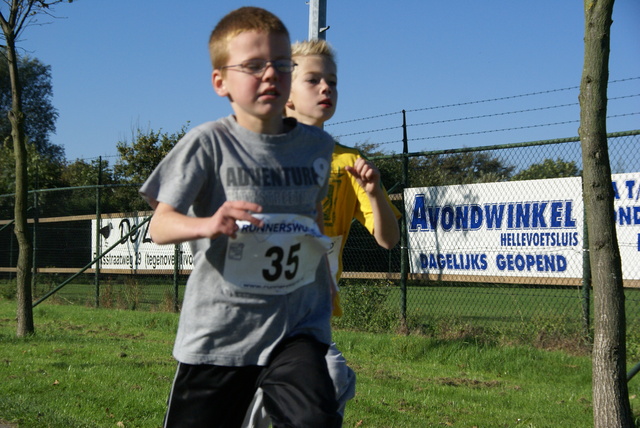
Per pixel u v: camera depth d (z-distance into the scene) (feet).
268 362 8.34
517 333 29.04
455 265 30.50
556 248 27.68
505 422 17.93
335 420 7.67
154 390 19.89
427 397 20.47
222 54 8.35
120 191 58.65
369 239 37.93
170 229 7.60
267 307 8.34
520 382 23.72
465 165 35.96
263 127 8.45
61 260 53.36
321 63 12.30
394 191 40.16
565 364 24.95
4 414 16.57
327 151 8.83
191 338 8.41
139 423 16.69
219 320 8.29
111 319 39.01
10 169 94.89
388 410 18.53
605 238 15.02
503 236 29.12
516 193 28.81
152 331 35.50
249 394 8.69
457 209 30.50
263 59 8.13
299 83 12.34
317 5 30.42
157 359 25.86
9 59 30.32
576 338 27.40
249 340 8.32
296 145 8.48
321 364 8.06
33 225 52.65
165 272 44.34
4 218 59.88
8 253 59.57
